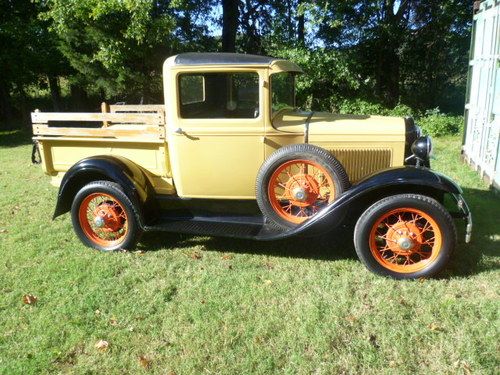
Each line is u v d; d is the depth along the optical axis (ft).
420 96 45.44
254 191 13.29
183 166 13.28
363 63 43.37
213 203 13.83
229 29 48.11
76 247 14.42
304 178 12.05
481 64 21.95
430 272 11.35
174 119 12.92
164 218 14.05
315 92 42.83
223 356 8.97
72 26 38.50
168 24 36.96
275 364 8.68
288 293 11.19
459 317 9.89
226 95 12.98
